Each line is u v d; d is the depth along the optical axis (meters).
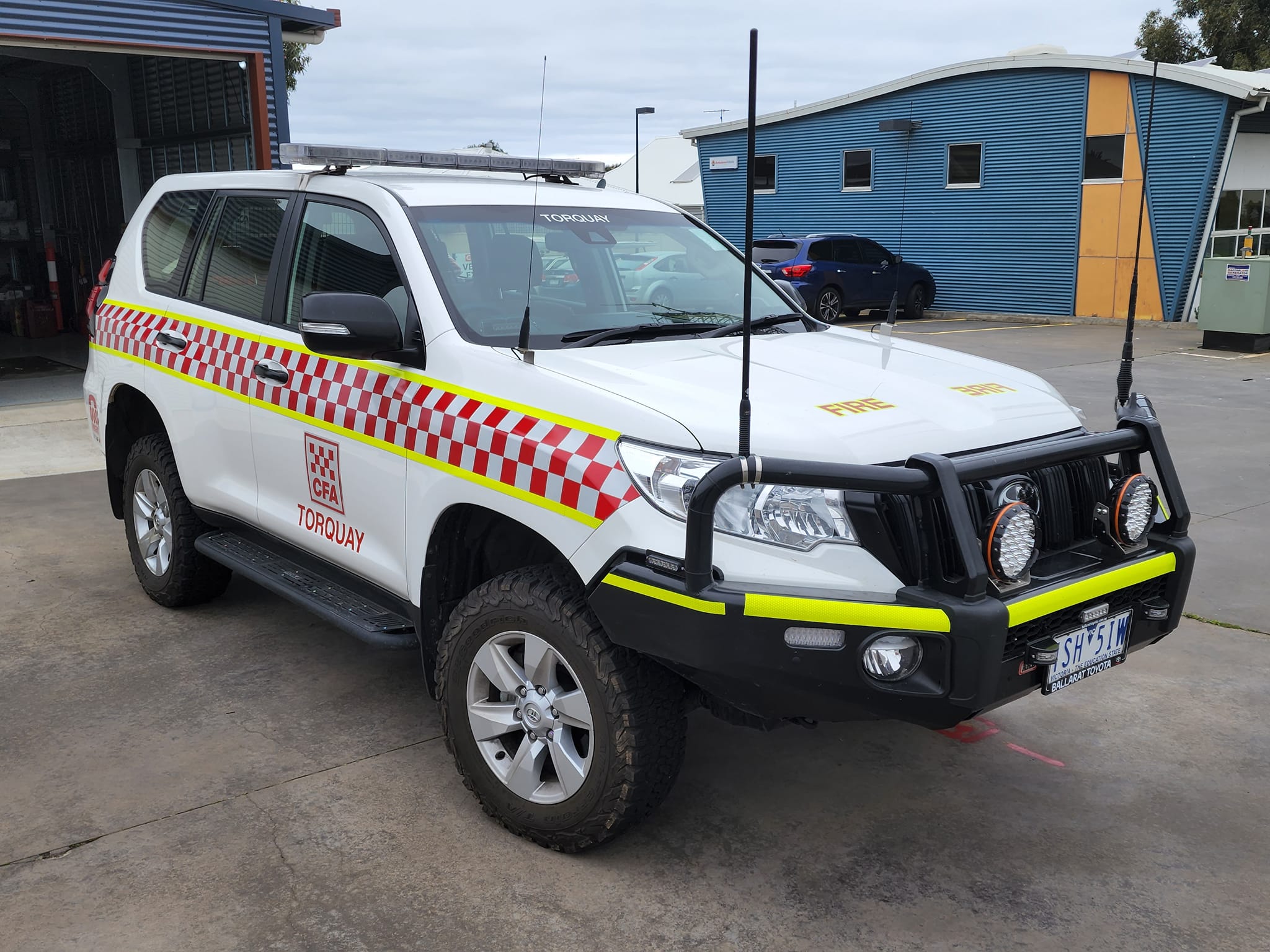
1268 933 2.67
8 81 15.63
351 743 3.64
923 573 2.60
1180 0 30.28
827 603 2.49
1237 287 14.34
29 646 4.45
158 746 3.59
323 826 3.12
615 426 2.74
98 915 2.70
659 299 3.78
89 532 6.11
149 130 13.52
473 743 3.10
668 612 2.55
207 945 2.59
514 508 2.89
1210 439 8.50
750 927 2.69
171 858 2.95
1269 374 12.12
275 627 4.69
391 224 3.49
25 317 15.36
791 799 3.33
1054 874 2.93
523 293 3.46
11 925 2.65
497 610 2.96
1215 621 4.78
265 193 4.16
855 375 3.17
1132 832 3.15
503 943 2.62
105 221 14.60
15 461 7.96
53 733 3.68
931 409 2.94
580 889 2.84
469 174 4.31
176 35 10.73
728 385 2.96
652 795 2.83
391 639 3.32
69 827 3.09
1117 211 19.16
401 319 3.37
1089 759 3.59
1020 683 2.68
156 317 4.61
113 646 4.46
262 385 3.87
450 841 3.06
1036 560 2.86
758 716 2.77
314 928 2.66
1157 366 12.95
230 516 4.25
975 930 2.68
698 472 2.60
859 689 2.54
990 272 21.14
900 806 3.29
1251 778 3.46
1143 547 3.02
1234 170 18.41
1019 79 19.94
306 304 3.07
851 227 23.05
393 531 3.34
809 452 2.62
